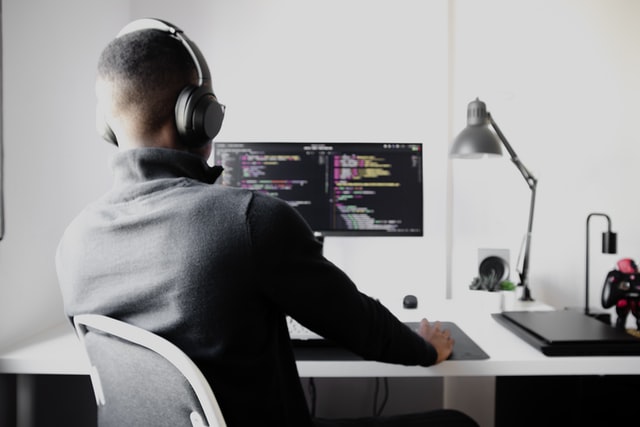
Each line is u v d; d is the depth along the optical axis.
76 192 1.32
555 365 0.90
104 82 0.64
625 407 1.12
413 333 0.81
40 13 1.14
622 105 1.67
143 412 0.54
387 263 1.66
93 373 0.62
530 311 1.22
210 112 0.69
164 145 0.66
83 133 1.36
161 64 0.64
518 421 1.40
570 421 1.16
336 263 1.66
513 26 1.67
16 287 1.06
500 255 1.49
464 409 1.75
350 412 1.76
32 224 1.12
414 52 1.64
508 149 1.45
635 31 1.66
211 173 0.68
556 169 1.68
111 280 0.58
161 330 0.54
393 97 1.64
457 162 1.69
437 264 1.65
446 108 1.64
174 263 0.54
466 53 1.68
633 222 1.68
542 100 1.67
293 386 0.67
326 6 1.64
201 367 0.55
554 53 1.67
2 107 0.99
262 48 1.65
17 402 1.03
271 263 0.56
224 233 0.54
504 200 1.69
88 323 0.56
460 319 1.23
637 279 1.24
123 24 1.61
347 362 0.89
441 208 1.65
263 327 0.59
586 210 1.69
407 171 1.44
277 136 1.66
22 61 1.08
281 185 1.44
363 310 0.67
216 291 0.54
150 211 0.57
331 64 1.65
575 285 1.70
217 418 0.49
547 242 1.69
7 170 1.03
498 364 0.89
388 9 1.63
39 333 1.14
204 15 1.65
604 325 1.07
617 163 1.68
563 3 1.66
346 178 1.44
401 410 1.75
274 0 1.65
